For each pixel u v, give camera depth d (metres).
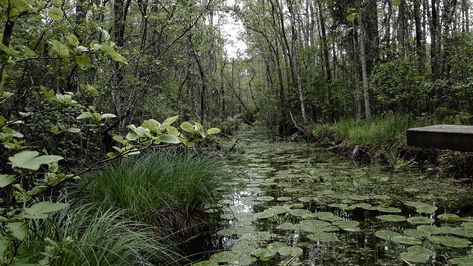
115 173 3.77
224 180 5.04
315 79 15.27
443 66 8.30
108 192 3.50
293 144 12.93
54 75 3.61
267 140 14.96
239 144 12.56
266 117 21.64
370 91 10.70
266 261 3.08
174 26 5.95
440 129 1.80
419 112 8.45
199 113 11.07
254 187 5.78
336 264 2.96
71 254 2.10
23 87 3.18
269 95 19.59
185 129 1.58
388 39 11.81
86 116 1.56
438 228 3.54
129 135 1.48
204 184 4.45
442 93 7.65
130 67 5.78
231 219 4.22
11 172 2.32
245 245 3.41
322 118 15.37
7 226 1.16
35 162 0.96
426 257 2.90
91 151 4.85
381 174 6.39
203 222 4.07
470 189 5.08
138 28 7.47
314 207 4.66
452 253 3.02
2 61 1.18
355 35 12.20
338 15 12.14
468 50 7.13
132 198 3.50
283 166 7.96
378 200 4.80
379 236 3.43
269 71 20.73
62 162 3.74
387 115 9.42
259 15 16.98
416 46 9.86
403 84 7.84
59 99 1.58
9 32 1.22
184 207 4.05
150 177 4.00
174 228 3.69
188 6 6.02
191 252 3.50
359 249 3.26
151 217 3.56
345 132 10.20
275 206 4.59
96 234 2.50
